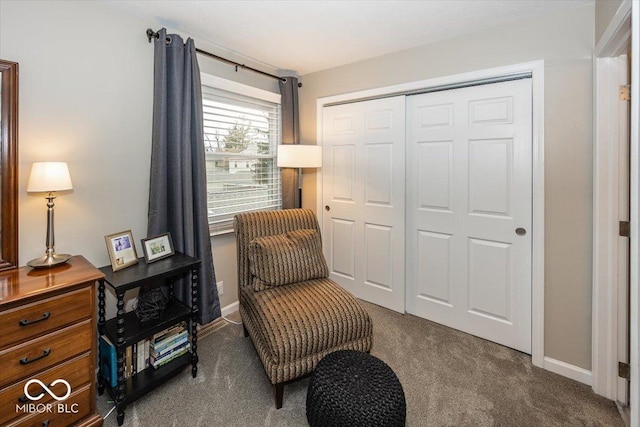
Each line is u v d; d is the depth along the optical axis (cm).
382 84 276
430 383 192
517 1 188
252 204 300
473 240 243
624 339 177
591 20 187
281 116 314
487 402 177
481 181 236
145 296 193
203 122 242
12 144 160
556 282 203
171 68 216
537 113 206
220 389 187
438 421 164
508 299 230
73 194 185
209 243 240
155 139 211
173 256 211
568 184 197
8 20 158
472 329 248
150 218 212
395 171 277
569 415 168
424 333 250
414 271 277
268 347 170
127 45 203
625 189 175
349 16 208
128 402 166
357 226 306
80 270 160
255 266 214
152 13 204
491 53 222
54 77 174
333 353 163
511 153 223
